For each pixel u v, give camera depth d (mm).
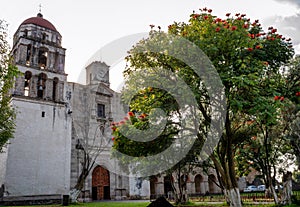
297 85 13484
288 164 24641
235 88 11391
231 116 15328
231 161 13398
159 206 9227
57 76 35250
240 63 11094
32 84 32969
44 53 36188
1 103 20266
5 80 18344
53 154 32469
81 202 30609
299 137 17625
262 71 11719
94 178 36438
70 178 33719
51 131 33031
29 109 31906
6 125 22109
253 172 59594
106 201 33875
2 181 29078
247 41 11281
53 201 30688
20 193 28922
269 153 23250
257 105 10195
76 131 34688
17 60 33094
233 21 12227
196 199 34906
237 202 12914
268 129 19219
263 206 19375
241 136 19141
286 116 17672
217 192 51750
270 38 12859
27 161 30328
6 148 30375
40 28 35656
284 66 16078
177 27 13828
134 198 39375
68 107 35156
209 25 11805
